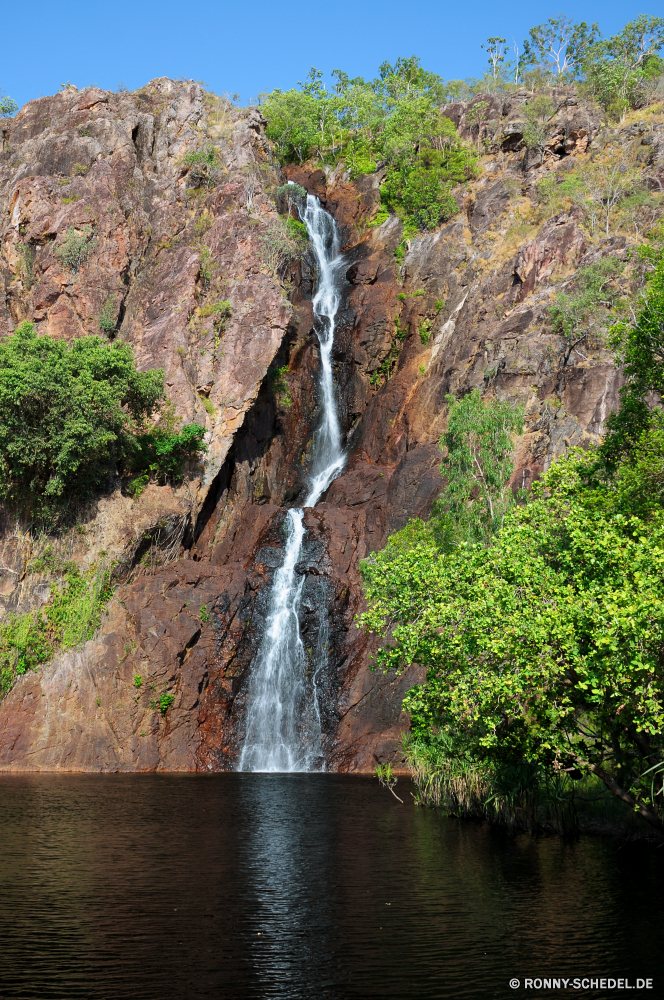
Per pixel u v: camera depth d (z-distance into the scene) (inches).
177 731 1690.5
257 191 2433.6
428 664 897.5
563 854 795.4
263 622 1856.5
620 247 2159.2
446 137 2859.3
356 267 2625.5
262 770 1695.4
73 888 644.7
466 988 444.1
